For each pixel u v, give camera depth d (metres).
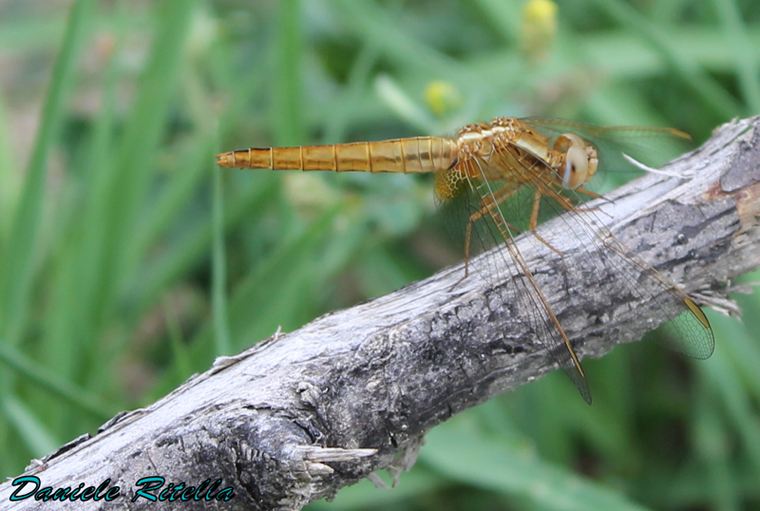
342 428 0.60
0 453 0.64
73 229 0.66
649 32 0.66
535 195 0.62
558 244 0.61
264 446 0.60
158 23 0.65
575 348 0.61
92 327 0.65
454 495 0.66
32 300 0.66
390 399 0.60
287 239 0.65
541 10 0.65
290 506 0.60
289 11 0.65
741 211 0.61
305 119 0.66
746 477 0.66
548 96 0.65
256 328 0.64
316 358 0.60
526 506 0.65
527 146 0.63
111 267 0.65
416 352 0.60
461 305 0.60
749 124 0.61
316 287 0.66
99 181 0.65
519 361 0.61
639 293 0.61
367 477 0.61
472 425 0.64
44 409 0.65
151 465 0.60
